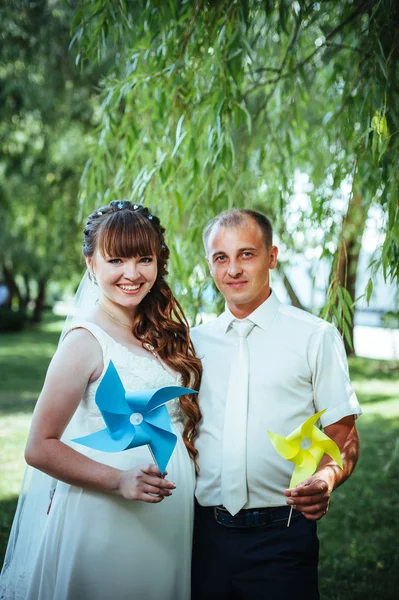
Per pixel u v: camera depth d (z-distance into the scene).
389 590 3.59
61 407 2.09
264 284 2.35
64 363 2.13
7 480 5.61
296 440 1.98
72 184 9.55
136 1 3.53
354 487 5.47
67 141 9.26
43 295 24.77
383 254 2.74
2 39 6.71
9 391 10.38
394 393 10.13
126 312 2.37
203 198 3.38
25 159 9.15
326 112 4.61
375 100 3.15
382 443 6.98
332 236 3.69
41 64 7.21
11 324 22.31
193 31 3.20
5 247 13.89
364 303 3.01
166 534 2.21
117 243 2.22
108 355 2.21
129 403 1.95
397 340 16.75
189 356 2.39
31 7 6.69
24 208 10.21
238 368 2.32
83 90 7.71
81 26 3.26
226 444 2.27
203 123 3.29
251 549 2.23
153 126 3.42
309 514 2.02
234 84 3.33
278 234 4.36
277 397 2.29
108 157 3.60
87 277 2.57
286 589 2.18
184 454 2.31
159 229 2.43
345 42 3.88
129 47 3.51
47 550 2.20
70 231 10.22
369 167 3.76
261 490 2.25
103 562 2.12
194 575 2.34
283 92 4.12
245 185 3.95
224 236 2.31
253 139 4.05
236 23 3.16
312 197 3.79
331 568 3.89
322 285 3.87
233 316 2.39
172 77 3.22
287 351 2.31
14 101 7.71
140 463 2.21
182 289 3.27
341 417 2.27
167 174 3.25
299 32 3.74
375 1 3.08
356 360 13.59
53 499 2.28
